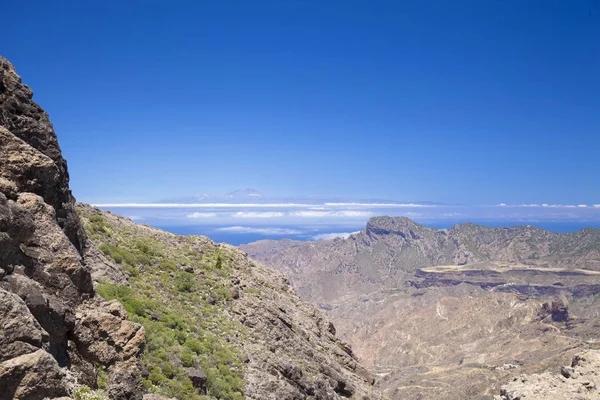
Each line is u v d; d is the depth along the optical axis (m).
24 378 14.90
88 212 54.34
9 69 25.86
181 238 67.12
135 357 21.14
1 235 17.64
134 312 34.47
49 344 17.39
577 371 41.16
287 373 43.31
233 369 37.12
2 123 24.08
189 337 37.00
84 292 21.19
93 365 19.86
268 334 49.94
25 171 22.19
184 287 47.56
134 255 47.34
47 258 19.97
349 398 54.28
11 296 15.80
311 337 62.78
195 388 31.14
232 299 52.00
